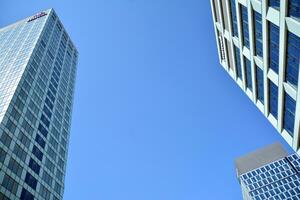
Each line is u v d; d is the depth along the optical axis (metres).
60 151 74.31
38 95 74.50
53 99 83.00
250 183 146.88
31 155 59.47
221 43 74.69
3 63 82.69
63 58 106.56
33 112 68.06
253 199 139.62
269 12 40.75
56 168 68.56
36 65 81.31
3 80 71.38
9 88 66.12
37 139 64.56
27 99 67.94
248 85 64.50
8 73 74.31
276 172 147.75
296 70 39.25
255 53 52.28
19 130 58.97
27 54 81.75
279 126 50.94
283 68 41.91
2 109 58.56
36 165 59.91
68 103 94.12
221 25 67.12
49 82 85.19
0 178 47.44
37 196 56.16
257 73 55.44
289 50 39.44
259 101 59.62
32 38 93.56
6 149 52.25
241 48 57.97
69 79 104.12
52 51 98.69
